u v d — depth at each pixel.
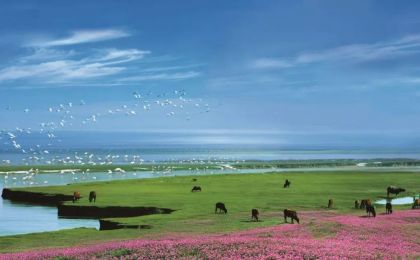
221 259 25.92
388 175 154.62
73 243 46.62
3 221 74.31
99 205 80.56
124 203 82.69
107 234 53.44
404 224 46.81
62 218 77.62
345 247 30.17
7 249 43.47
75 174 187.12
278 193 98.56
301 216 64.88
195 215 68.88
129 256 28.47
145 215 72.94
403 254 29.55
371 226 43.97
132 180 134.75
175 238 40.16
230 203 82.19
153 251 29.22
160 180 134.38
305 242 31.61
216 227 55.28
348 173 167.12
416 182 127.56
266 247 28.69
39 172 195.00
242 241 31.20
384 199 92.62
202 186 115.69
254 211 61.88
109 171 189.50
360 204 79.88
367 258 26.61
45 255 30.97
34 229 67.00
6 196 107.88
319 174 160.88
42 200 100.25
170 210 76.69
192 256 27.20
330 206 77.44
